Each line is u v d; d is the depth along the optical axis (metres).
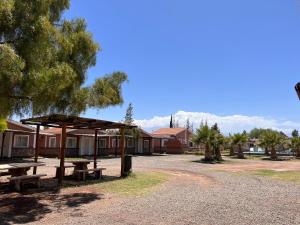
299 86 3.55
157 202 10.33
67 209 9.19
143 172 20.27
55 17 9.67
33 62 7.70
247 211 9.18
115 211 8.96
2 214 8.37
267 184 15.75
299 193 12.79
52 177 16.34
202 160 35.84
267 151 52.22
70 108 10.42
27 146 33.47
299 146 52.03
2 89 7.16
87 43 10.48
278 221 8.07
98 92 11.93
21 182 12.32
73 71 9.16
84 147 39.62
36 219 7.99
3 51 6.56
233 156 49.22
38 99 8.16
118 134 41.78
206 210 9.21
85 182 14.75
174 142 56.84
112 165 25.72
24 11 7.41
